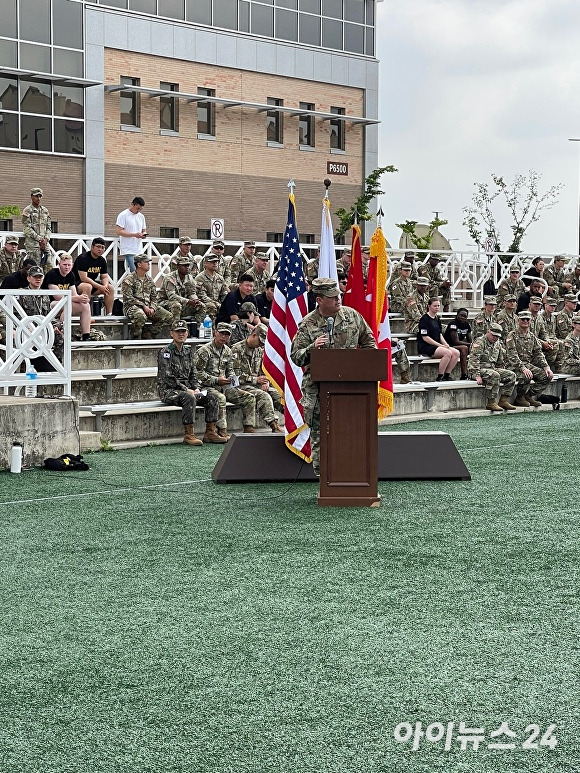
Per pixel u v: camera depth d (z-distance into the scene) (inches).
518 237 1982.0
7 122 1352.1
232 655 230.8
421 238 1508.4
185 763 177.9
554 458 520.4
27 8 1362.0
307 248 1144.2
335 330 414.6
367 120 1733.5
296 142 1690.5
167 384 581.3
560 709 200.7
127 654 231.8
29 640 241.6
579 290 1187.3
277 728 191.9
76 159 1429.6
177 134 1542.8
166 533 349.4
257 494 421.4
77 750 183.3
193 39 1546.5
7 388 517.0
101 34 1444.4
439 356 798.5
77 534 347.9
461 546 331.6
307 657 229.3
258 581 290.5
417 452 457.1
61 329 650.8
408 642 239.0
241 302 694.5
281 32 1660.9
